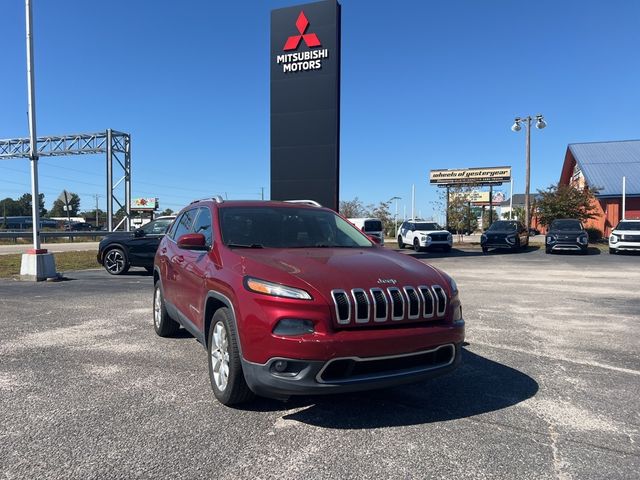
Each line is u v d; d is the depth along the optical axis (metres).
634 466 3.22
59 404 4.16
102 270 15.60
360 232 5.58
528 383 4.79
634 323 7.59
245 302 3.73
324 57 19.52
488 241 24.83
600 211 34.28
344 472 3.11
